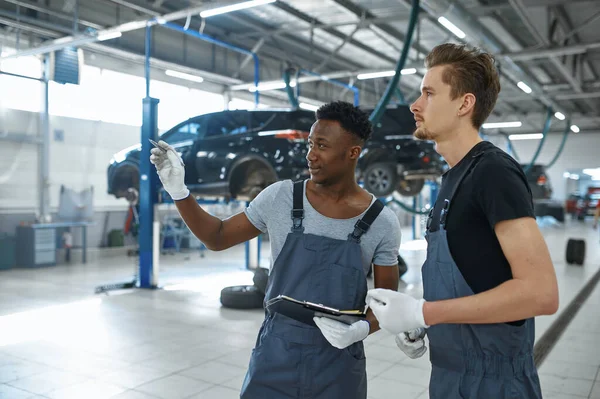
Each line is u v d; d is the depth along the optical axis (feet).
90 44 31.32
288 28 34.37
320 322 4.33
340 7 31.22
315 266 4.83
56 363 12.00
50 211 32.48
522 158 78.38
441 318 3.42
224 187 20.86
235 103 44.32
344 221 4.99
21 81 30.94
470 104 3.92
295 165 20.01
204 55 39.91
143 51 35.32
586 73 47.32
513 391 3.74
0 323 15.75
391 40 38.04
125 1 26.84
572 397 10.15
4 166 30.25
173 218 37.93
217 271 27.27
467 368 3.87
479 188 3.73
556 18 29.58
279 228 5.10
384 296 3.59
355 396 4.86
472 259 3.80
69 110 33.60
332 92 54.13
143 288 22.03
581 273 26.02
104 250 34.42
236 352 12.97
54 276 25.71
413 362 12.26
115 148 36.65
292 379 4.70
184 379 11.01
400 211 63.62
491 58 4.00
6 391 10.25
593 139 74.13
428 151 24.54
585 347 13.38
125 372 11.43
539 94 42.04
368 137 5.15
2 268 27.99
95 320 16.21
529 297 3.28
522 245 3.41
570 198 77.15
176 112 39.81
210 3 22.85
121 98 36.68
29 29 28.68
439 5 22.41
